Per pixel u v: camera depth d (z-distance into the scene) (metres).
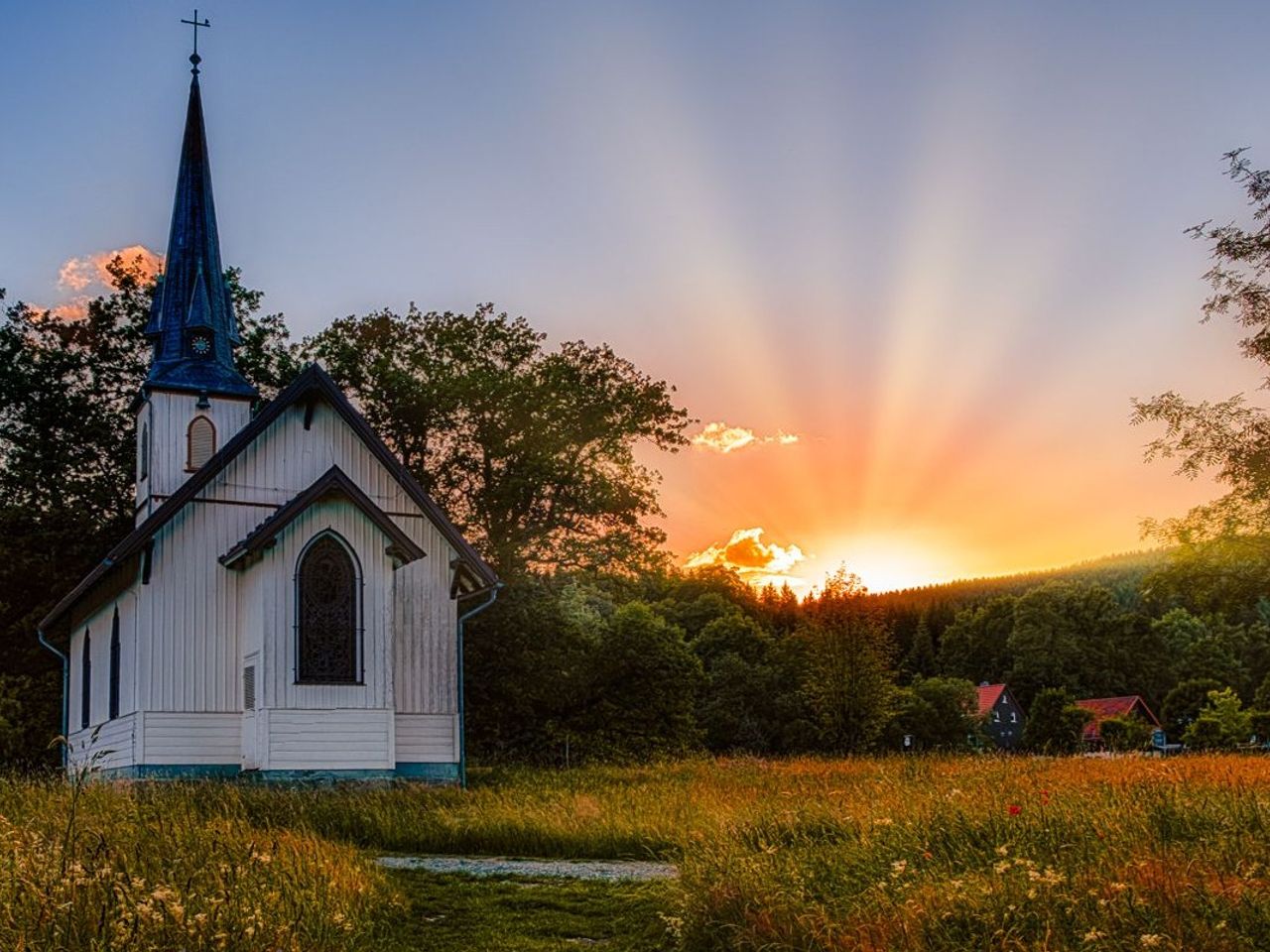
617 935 10.79
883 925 8.71
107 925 8.02
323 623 26.03
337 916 9.61
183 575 26.95
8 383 41.72
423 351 43.50
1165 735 86.06
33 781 19.06
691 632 93.12
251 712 25.91
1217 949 7.54
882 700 58.34
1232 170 36.59
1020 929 8.30
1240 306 36.75
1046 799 12.87
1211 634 117.81
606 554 42.47
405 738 28.45
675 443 43.66
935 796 14.70
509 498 41.09
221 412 31.75
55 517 40.03
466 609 40.91
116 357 43.50
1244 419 37.19
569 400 42.41
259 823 17.39
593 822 17.38
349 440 29.31
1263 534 38.12
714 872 10.89
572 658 44.28
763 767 30.16
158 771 25.95
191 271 33.03
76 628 33.97
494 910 11.88
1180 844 10.38
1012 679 114.75
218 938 8.17
